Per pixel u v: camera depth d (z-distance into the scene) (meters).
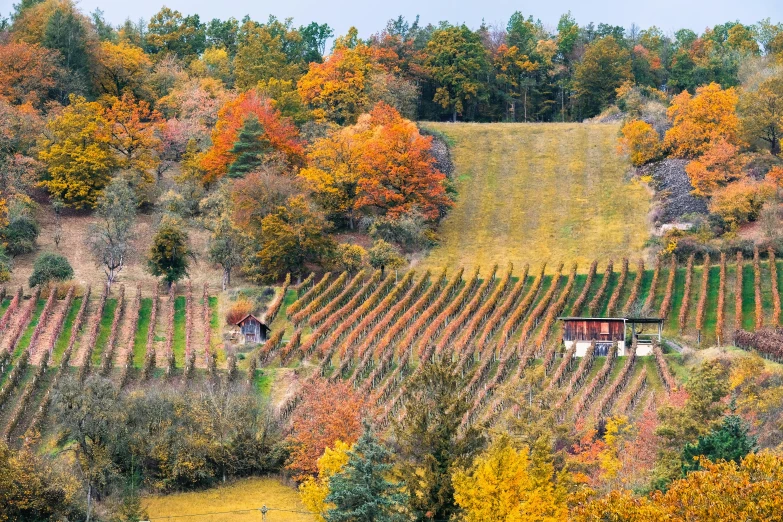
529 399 195.75
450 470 159.00
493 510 148.50
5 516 165.62
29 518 168.25
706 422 175.00
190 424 196.38
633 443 182.62
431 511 157.12
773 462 124.50
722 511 117.88
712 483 122.62
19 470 168.62
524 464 150.62
